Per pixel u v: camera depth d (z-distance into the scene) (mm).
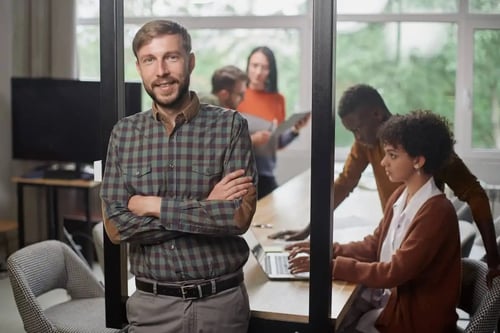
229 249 1955
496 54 5301
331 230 2012
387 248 2262
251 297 2201
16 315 4156
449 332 2178
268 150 4965
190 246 1920
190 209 1872
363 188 3900
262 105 5285
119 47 2156
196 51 5762
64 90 5078
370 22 5500
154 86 1914
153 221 1896
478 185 2287
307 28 5605
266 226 3107
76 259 2842
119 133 2006
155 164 1946
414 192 2176
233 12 5699
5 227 5125
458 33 5355
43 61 5500
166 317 1943
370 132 2689
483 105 5363
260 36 5699
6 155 5656
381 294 2400
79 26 5707
